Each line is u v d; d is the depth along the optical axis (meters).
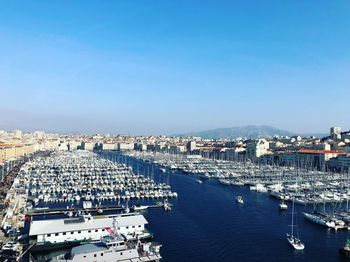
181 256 111.38
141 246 108.06
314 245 124.31
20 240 117.56
